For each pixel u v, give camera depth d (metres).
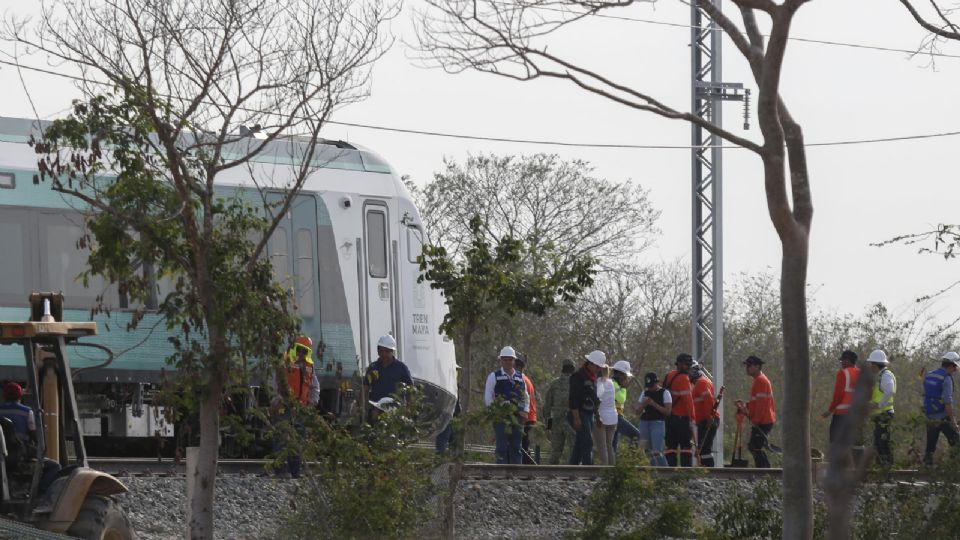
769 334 177.75
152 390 66.81
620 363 79.00
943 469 47.03
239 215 40.25
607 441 73.31
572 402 70.69
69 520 35.03
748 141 40.22
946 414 71.12
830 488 8.47
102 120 37.72
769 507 47.62
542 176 186.62
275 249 70.44
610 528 45.38
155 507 52.56
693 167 112.62
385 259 76.19
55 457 36.25
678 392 75.12
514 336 167.25
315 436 43.69
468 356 48.22
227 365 39.31
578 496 61.34
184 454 62.78
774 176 39.91
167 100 38.69
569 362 78.81
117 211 38.12
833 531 8.38
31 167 63.66
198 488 39.72
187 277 40.69
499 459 67.75
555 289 47.97
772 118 39.84
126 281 39.12
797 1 38.81
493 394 67.31
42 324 35.62
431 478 45.94
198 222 40.38
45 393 36.34
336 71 39.50
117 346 64.56
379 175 76.94
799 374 39.94
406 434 45.78
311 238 72.44
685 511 45.25
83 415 65.25
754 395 78.88
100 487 37.31
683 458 75.06
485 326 48.88
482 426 46.41
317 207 72.81
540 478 63.88
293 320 40.56
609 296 181.25
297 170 71.25
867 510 46.62
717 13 42.12
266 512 53.50
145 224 38.25
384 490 43.53
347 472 43.84
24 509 34.62
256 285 40.00
